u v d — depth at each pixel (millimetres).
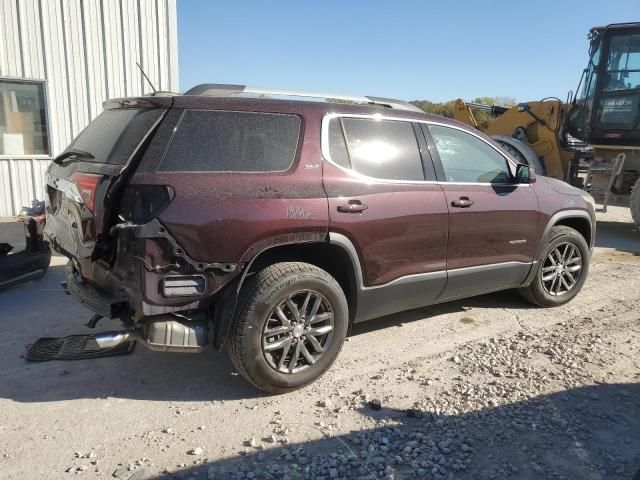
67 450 3102
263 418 3484
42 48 9367
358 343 4691
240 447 3166
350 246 3971
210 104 3637
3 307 5387
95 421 3414
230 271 3490
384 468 2979
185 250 3350
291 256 4004
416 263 4406
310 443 3211
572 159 11812
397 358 4402
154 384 3918
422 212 4348
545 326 5168
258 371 3609
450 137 4797
